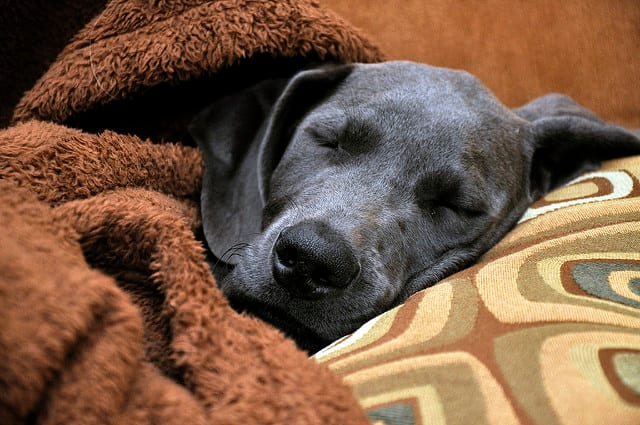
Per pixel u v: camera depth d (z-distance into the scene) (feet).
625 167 1.60
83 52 1.60
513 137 1.64
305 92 1.65
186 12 1.61
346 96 1.60
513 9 2.19
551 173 1.73
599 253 1.27
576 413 0.96
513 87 2.21
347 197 1.45
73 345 0.93
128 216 1.16
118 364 0.94
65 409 0.90
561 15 2.21
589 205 1.45
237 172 1.66
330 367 1.08
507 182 1.59
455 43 2.18
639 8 2.23
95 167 1.37
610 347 1.03
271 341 1.04
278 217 1.46
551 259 1.26
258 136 1.67
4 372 0.86
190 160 1.61
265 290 1.34
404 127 1.52
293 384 0.99
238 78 1.73
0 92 1.79
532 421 0.96
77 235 1.12
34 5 1.75
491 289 1.17
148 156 1.51
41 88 1.60
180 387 1.00
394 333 1.12
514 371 1.01
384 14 2.15
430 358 1.05
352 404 0.98
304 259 1.29
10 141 1.31
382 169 1.50
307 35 1.67
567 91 2.23
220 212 1.62
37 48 1.78
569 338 1.05
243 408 0.96
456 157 1.51
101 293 0.97
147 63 1.58
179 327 1.04
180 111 1.71
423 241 1.50
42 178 1.31
